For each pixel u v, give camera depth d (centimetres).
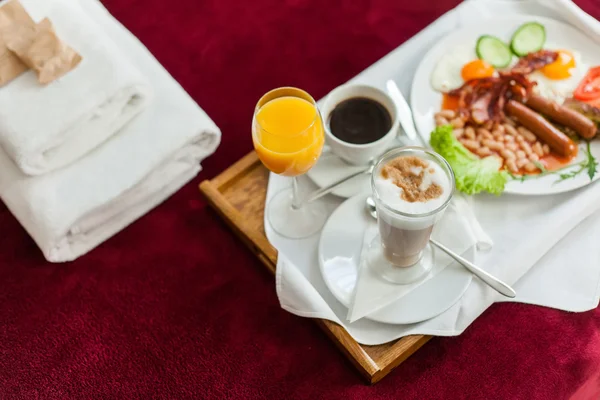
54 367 109
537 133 109
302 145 93
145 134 117
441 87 117
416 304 98
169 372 107
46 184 112
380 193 88
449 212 104
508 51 120
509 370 101
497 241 104
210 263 117
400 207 86
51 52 113
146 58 125
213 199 112
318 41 144
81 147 113
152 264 118
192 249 119
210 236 120
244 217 111
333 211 108
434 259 102
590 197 105
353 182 110
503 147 109
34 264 120
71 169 113
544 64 117
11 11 117
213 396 104
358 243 104
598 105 111
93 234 119
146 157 115
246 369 105
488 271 101
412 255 98
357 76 123
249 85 139
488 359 102
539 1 126
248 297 113
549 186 105
